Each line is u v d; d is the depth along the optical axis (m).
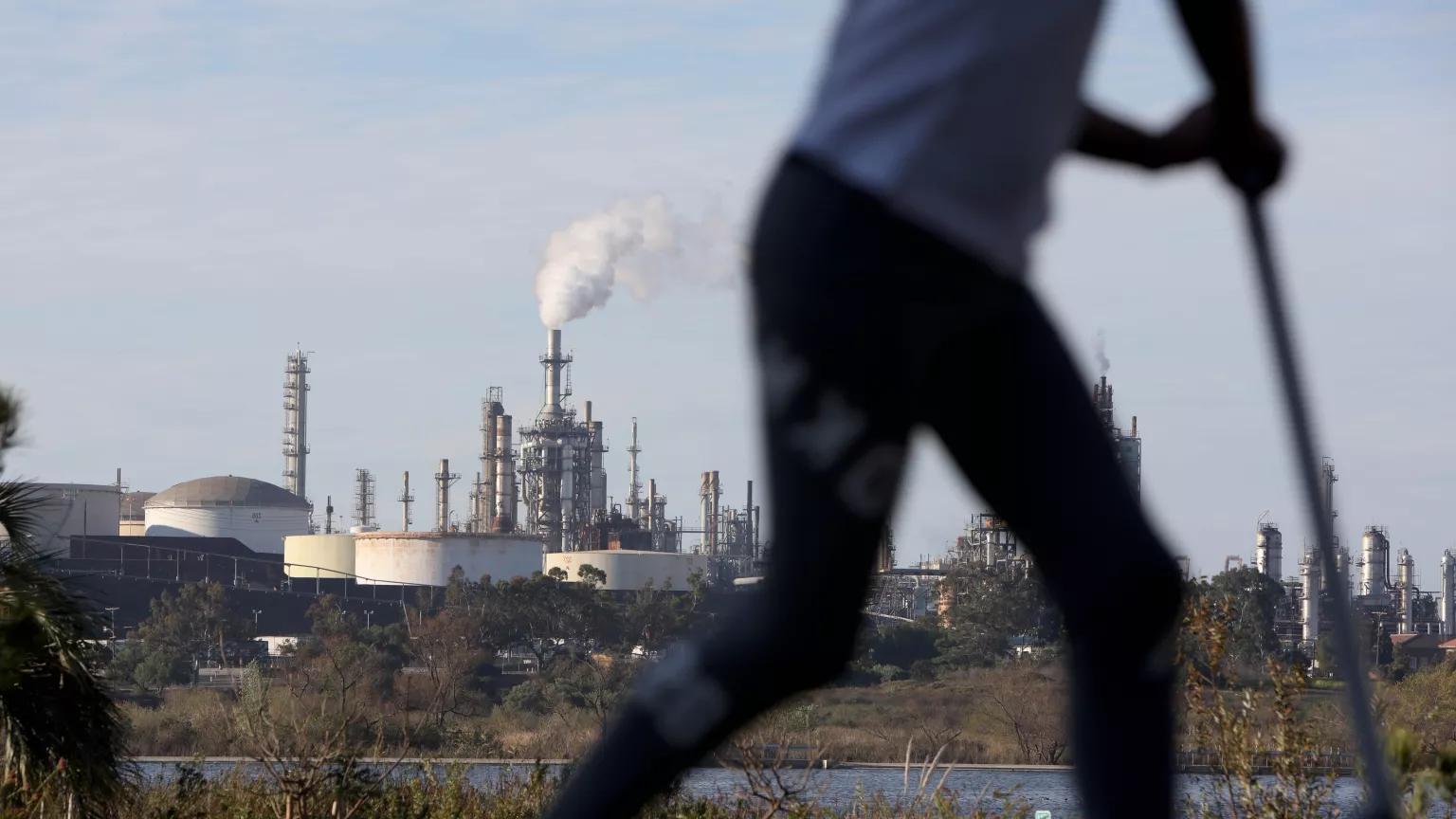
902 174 5.70
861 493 5.75
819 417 5.77
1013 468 5.93
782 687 5.91
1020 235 5.95
